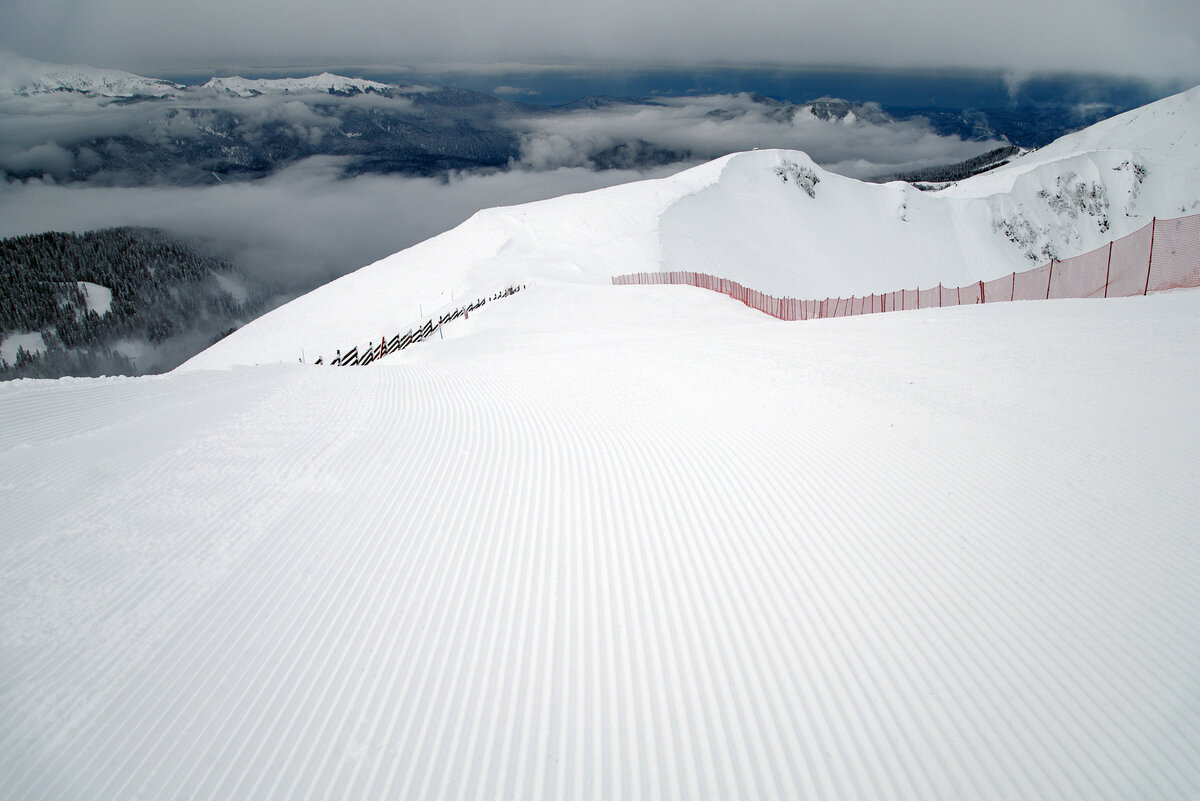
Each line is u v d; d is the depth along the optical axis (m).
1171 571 5.21
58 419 9.98
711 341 16.53
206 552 6.01
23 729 3.96
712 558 5.89
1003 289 23.78
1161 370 9.79
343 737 4.02
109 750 3.86
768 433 8.77
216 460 8.30
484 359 18.36
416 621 5.11
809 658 4.61
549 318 30.92
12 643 4.70
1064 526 5.93
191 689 4.35
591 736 4.05
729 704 4.27
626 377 12.90
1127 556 5.43
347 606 5.29
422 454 8.72
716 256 83.06
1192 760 3.68
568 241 85.88
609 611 5.22
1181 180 160.88
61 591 5.32
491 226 95.38
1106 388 9.27
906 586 5.29
